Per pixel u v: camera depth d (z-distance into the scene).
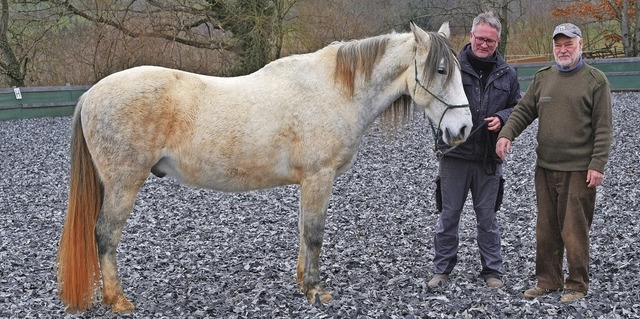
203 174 5.32
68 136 18.22
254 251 7.28
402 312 4.86
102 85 5.22
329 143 5.35
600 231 7.38
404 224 8.19
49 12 24.19
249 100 5.28
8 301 5.67
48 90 23.06
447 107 5.30
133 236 8.11
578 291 5.18
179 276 6.37
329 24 25.08
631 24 30.05
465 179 5.71
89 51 24.50
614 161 11.64
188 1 23.95
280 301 5.36
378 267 6.43
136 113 5.12
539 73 5.36
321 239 5.45
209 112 5.22
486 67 5.66
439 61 5.23
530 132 16.09
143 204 9.92
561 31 5.06
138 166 5.18
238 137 5.22
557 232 5.34
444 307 4.94
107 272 5.24
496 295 5.30
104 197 5.25
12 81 26.11
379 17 25.94
